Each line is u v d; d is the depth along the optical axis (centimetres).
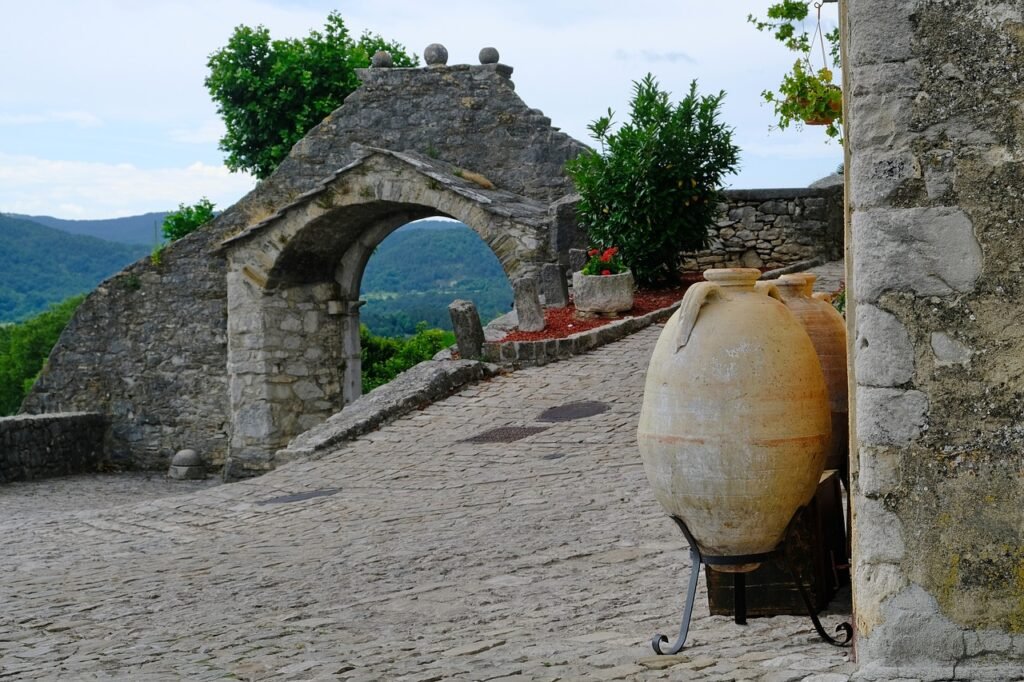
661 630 508
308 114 2767
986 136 386
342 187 1973
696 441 446
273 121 2766
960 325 387
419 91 2067
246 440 2080
